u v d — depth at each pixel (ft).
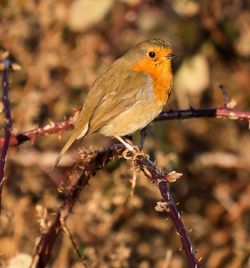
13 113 35.88
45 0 37.58
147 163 21.17
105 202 32.12
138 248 34.68
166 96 30.42
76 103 37.81
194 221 37.58
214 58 40.32
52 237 22.48
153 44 30.12
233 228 37.09
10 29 37.68
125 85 29.60
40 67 37.35
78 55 38.22
